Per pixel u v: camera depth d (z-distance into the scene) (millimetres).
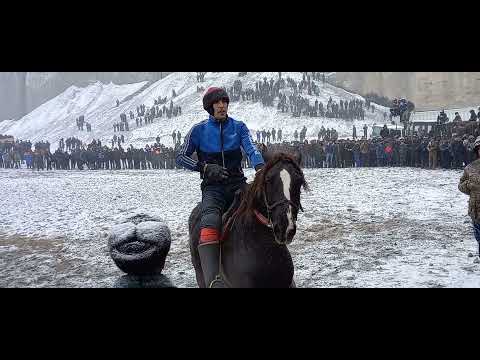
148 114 50438
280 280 3314
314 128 41781
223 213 3814
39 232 11352
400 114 31172
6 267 8383
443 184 15742
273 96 48125
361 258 7691
